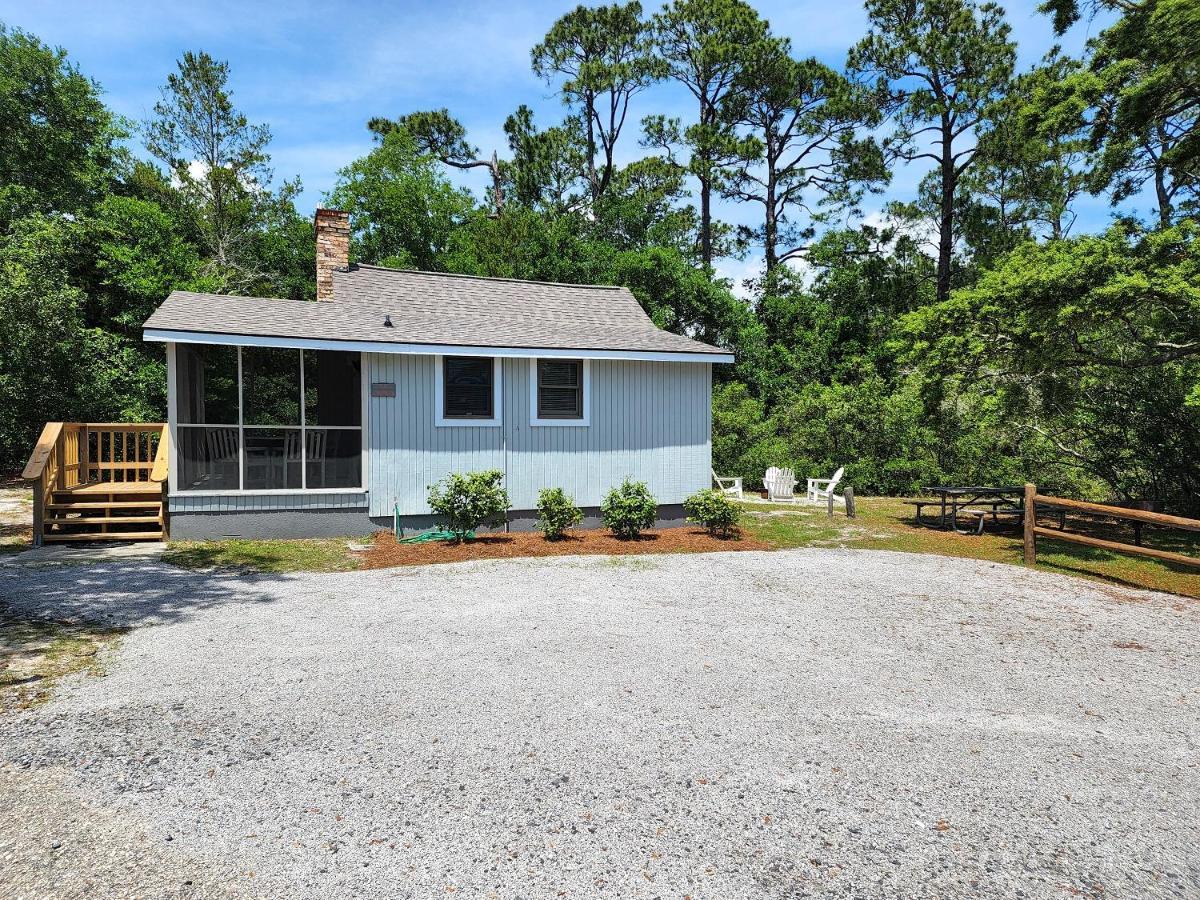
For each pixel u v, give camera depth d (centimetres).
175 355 1066
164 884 287
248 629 640
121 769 382
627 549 1088
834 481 1559
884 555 1095
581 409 1289
